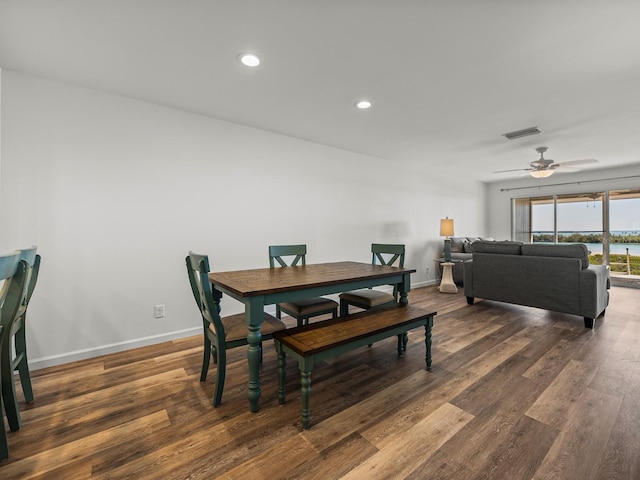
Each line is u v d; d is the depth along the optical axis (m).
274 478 1.24
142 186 2.69
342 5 1.52
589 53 1.94
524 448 1.40
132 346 2.63
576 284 3.16
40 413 1.68
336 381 2.04
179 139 2.88
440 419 1.62
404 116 3.05
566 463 1.31
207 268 1.70
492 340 2.79
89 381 2.05
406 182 5.29
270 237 3.54
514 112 2.95
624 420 1.60
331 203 4.18
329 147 4.14
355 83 2.37
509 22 1.65
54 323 2.32
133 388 1.96
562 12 1.56
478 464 1.31
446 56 1.99
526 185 6.83
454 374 2.13
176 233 2.87
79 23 1.66
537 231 6.80
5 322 1.42
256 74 2.22
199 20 1.64
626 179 5.52
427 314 2.21
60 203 2.33
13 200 2.17
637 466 1.28
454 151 4.41
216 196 3.11
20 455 1.36
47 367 2.27
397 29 1.72
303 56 1.99
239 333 1.82
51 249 2.30
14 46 1.87
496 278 3.81
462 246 6.12
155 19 1.63
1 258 1.14
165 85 2.39
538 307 3.46
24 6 1.51
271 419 1.63
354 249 4.48
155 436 1.49
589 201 6.07
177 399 1.83
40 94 2.25
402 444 1.43
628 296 4.61
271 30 1.73
